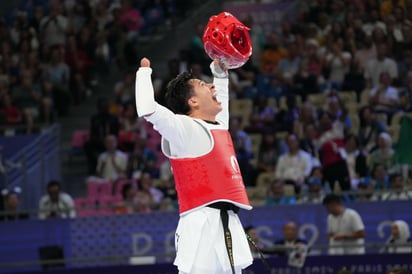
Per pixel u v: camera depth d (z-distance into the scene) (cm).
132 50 3475
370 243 2084
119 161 2705
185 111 932
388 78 2850
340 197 2255
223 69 975
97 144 2870
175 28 3700
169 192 2480
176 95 933
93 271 2109
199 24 3391
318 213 2208
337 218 2123
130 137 2870
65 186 2942
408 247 2155
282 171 2527
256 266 2073
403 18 3216
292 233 2106
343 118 2702
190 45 3459
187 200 895
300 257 2058
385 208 2212
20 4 3772
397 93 2869
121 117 2959
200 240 887
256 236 2080
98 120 2894
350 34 3127
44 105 3028
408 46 3123
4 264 2103
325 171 2392
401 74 3048
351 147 2536
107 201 2544
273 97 3019
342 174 2375
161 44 3650
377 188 2345
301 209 2212
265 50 3209
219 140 907
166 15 3741
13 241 2275
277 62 3186
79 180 2969
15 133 2945
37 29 3506
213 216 891
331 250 2191
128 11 3559
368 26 3228
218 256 886
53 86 3195
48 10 3753
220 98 970
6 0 3778
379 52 2994
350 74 2994
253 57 3316
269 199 2345
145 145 2750
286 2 3534
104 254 2262
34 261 2127
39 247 2261
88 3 3578
